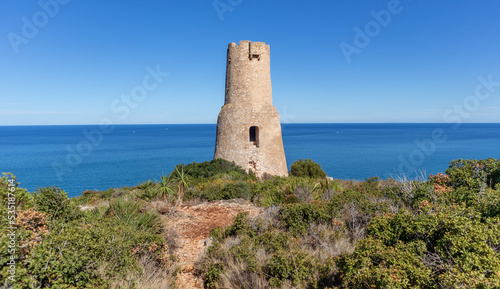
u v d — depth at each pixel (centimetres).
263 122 2072
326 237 652
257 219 815
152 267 590
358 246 471
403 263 407
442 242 440
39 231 500
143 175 5006
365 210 730
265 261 580
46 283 407
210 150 9731
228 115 2098
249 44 2075
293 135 19275
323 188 1284
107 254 515
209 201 1289
